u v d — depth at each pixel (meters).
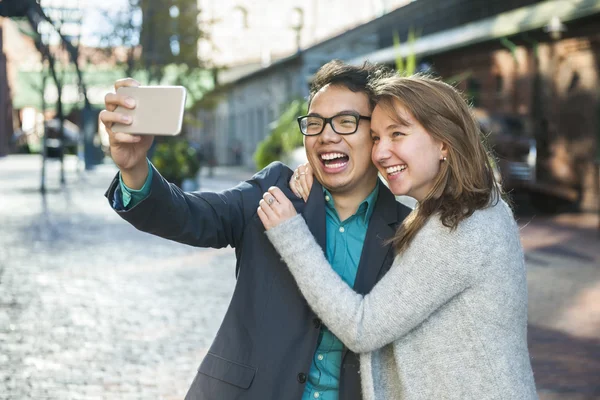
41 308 6.48
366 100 2.17
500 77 18.44
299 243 2.00
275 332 2.07
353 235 2.21
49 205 15.96
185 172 17.67
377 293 1.94
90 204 16.33
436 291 1.88
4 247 9.98
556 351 5.52
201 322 6.08
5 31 42.66
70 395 4.33
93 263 8.89
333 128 2.16
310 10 34.47
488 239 1.89
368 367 1.97
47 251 9.73
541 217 14.59
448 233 1.89
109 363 4.96
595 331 6.08
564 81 16.41
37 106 30.67
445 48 19.05
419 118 1.95
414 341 1.94
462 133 1.95
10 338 5.50
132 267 8.70
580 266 9.06
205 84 23.25
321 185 2.23
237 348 2.09
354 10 30.22
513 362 1.88
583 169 15.80
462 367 1.88
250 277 2.14
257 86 36.88
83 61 21.48
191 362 5.02
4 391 4.36
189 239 2.08
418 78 2.03
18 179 24.42
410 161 1.97
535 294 7.49
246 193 2.23
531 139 15.48
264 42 37.03
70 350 5.23
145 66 21.44
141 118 1.69
